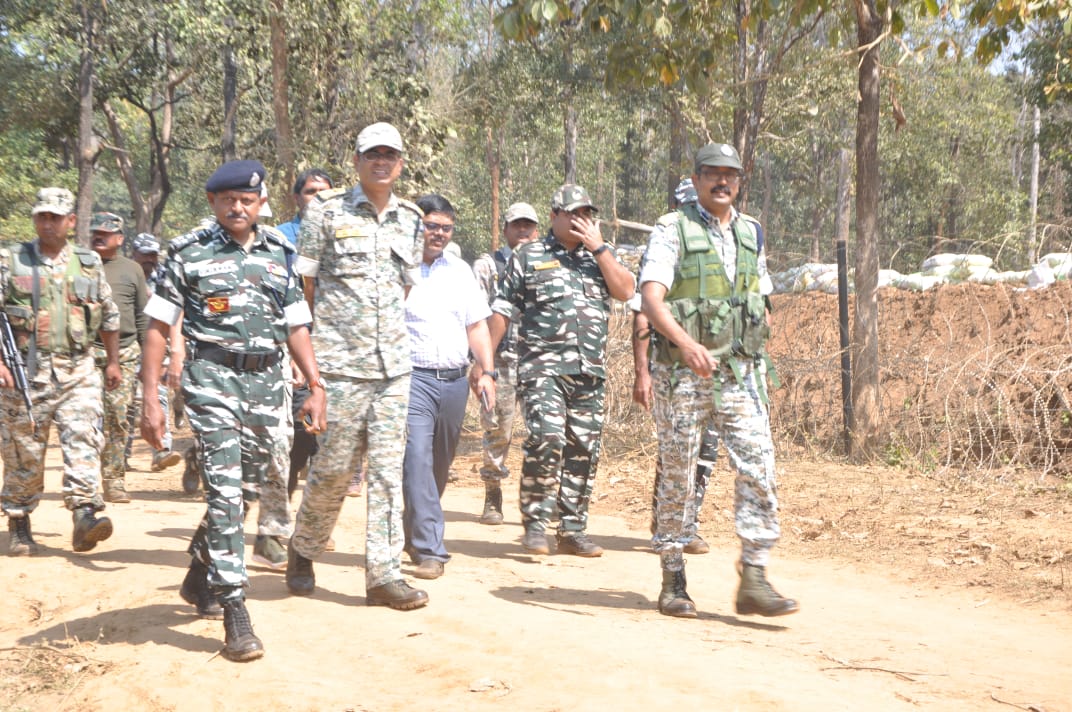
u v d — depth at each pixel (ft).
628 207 179.93
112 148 93.35
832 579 20.39
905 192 133.69
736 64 45.27
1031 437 32.04
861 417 34.01
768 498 15.37
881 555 22.16
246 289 14.55
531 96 102.63
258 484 15.07
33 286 19.97
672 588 16.79
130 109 118.42
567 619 16.06
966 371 33.50
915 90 97.30
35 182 104.22
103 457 26.71
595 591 18.52
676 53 35.65
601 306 21.53
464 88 95.14
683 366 15.46
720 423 15.58
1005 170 130.11
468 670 13.29
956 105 111.55
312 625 15.40
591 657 13.73
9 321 19.93
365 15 60.23
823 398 36.22
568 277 21.29
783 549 22.91
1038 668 14.29
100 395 20.72
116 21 82.74
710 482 30.45
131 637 14.97
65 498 19.93
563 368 21.27
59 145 101.86
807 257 40.04
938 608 18.21
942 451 32.78
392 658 13.93
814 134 111.55
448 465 19.52
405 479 18.66
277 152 60.39
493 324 21.57
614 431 37.42
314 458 16.33
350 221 15.94
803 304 40.75
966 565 21.01
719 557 22.26
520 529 24.94
